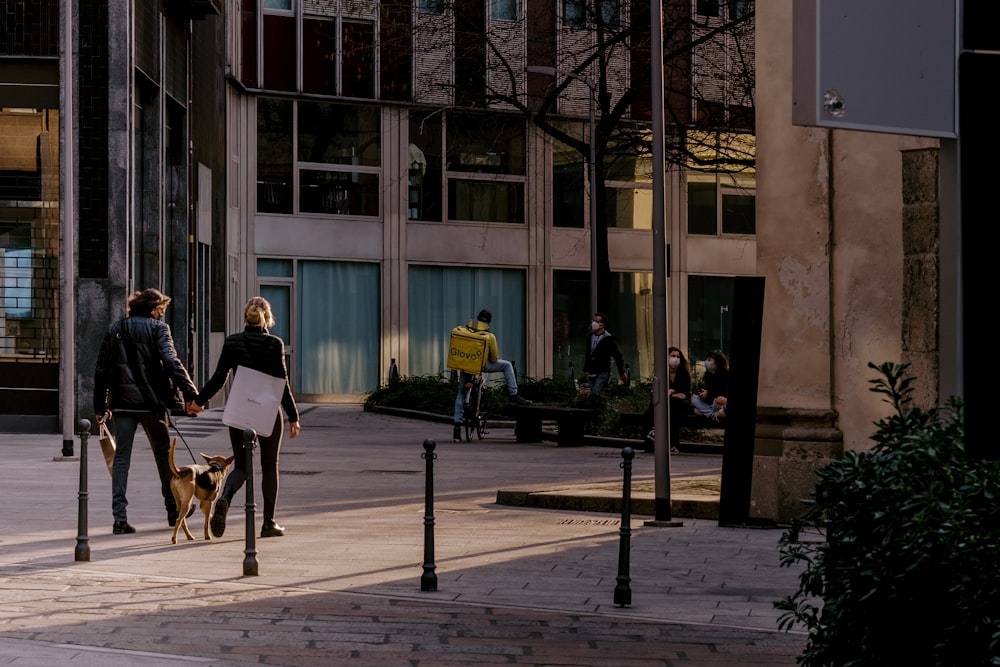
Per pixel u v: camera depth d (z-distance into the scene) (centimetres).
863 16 488
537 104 4134
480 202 4222
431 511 992
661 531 1351
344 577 1039
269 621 864
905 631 533
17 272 2453
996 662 470
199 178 3197
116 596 943
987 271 393
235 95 3844
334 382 4097
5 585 982
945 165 507
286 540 1245
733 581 1048
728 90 3556
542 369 4272
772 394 1413
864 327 1347
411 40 3944
